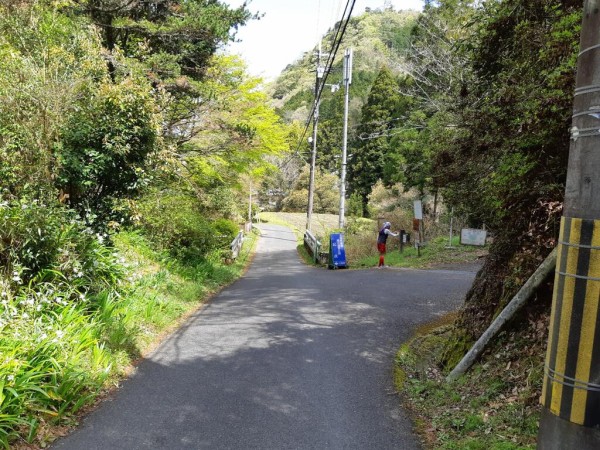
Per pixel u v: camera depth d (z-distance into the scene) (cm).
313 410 421
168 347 603
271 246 2956
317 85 2320
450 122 710
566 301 194
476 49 555
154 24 1174
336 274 1407
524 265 483
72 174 664
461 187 591
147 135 732
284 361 553
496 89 507
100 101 694
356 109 4350
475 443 342
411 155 1880
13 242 532
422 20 1554
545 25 461
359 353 588
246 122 1467
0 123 603
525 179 452
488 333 465
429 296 950
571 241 193
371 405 435
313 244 2094
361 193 3391
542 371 395
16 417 344
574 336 191
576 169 194
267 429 383
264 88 1563
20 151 611
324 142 5034
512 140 463
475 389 445
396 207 2603
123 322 596
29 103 614
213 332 683
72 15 980
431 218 2245
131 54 1167
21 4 717
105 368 464
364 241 2155
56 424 377
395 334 677
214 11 1230
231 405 428
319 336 662
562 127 402
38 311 477
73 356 443
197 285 1012
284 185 5912
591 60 188
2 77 612
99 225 720
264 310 838
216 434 373
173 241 1195
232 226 2080
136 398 439
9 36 699
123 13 1138
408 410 427
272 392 460
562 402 194
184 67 1270
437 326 724
